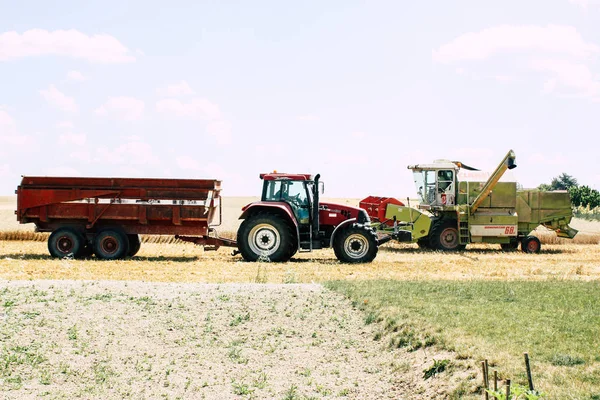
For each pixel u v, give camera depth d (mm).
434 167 26844
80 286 13766
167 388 9641
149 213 21562
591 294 13234
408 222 25875
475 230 26422
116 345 11016
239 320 12016
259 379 9867
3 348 10719
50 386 9688
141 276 17359
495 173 25688
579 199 60188
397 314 11492
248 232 21094
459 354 9133
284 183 21266
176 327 11734
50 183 21703
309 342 11125
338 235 21234
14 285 13766
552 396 7398
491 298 12867
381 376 9688
